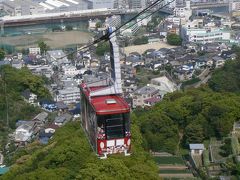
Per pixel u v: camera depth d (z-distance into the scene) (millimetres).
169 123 139250
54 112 190125
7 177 110500
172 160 129375
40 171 100875
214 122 135750
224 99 145625
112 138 51594
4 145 160375
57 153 106375
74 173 98812
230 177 109875
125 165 94250
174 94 168500
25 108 187000
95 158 96188
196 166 121562
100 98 53656
